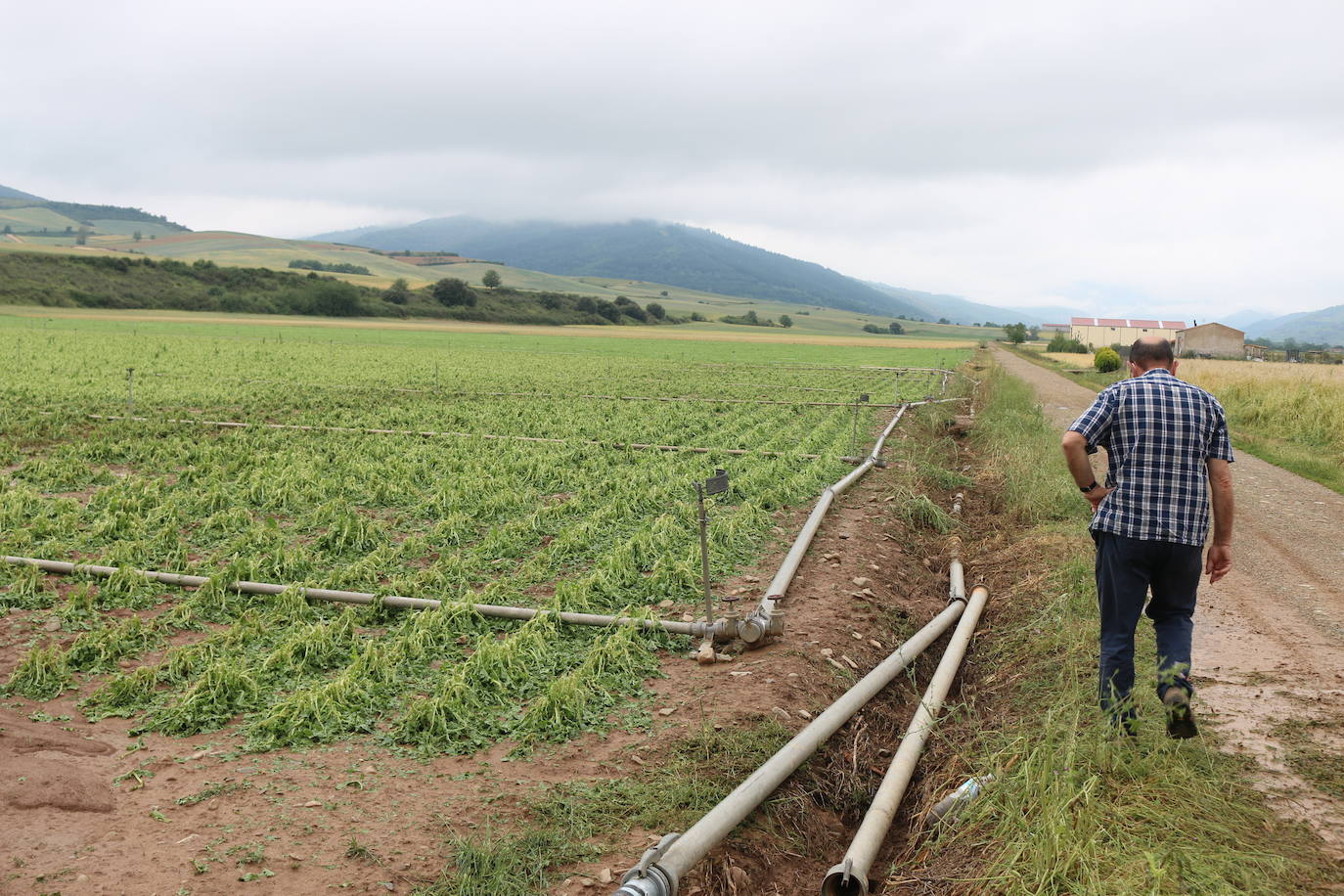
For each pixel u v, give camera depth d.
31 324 71.25
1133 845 4.09
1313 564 9.65
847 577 9.50
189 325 82.44
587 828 4.74
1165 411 5.15
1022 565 10.07
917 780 5.72
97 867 4.20
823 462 15.69
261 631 7.37
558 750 5.66
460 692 6.16
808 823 5.21
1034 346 132.75
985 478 16.52
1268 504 13.09
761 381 38.50
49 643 7.16
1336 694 5.99
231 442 17.03
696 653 7.27
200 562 9.37
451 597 8.52
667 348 77.25
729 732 5.85
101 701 6.07
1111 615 5.36
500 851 4.41
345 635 7.41
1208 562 5.36
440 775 5.30
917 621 8.75
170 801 4.86
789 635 7.71
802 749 5.46
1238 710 5.75
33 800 4.68
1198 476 5.16
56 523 10.52
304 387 29.20
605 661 6.89
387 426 20.55
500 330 111.56
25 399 22.86
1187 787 4.61
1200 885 3.79
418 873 4.30
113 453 15.61
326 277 142.88
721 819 4.56
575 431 19.77
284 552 9.32
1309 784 4.79
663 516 11.08
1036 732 5.44
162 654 7.01
